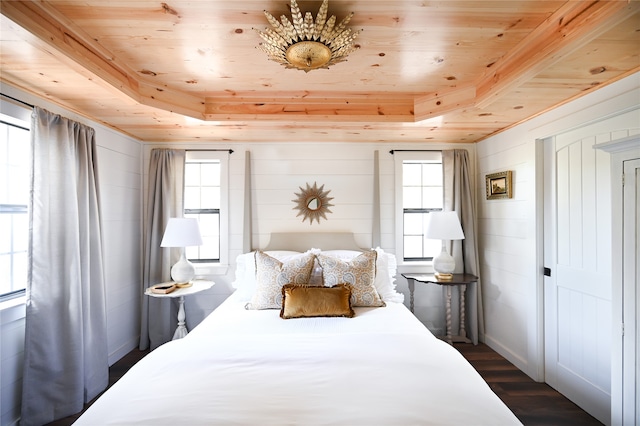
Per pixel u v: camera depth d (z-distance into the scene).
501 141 3.04
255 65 2.07
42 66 1.72
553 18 1.57
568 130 2.29
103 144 2.81
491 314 3.25
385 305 2.59
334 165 3.50
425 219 3.67
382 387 1.30
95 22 1.59
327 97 2.64
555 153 2.47
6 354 1.97
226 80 2.30
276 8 1.50
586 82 1.92
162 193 3.29
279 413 1.15
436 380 1.36
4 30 1.38
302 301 2.34
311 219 3.48
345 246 3.41
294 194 3.48
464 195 3.40
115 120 2.68
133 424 1.11
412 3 1.45
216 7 1.48
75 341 2.19
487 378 2.66
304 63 1.80
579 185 2.26
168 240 2.88
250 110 2.68
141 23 1.60
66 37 1.60
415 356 1.57
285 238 3.40
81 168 2.37
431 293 3.51
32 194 2.03
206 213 3.58
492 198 3.18
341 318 2.31
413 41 1.77
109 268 2.91
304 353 1.60
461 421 1.13
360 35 1.70
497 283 3.15
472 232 3.35
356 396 1.25
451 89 2.47
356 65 2.07
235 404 1.20
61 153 2.20
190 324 3.41
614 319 1.66
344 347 1.67
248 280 2.83
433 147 3.54
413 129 2.97
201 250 3.57
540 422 2.11
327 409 1.17
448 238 3.03
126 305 3.16
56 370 2.11
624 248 1.61
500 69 2.04
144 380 1.39
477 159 3.50
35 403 2.02
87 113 2.50
